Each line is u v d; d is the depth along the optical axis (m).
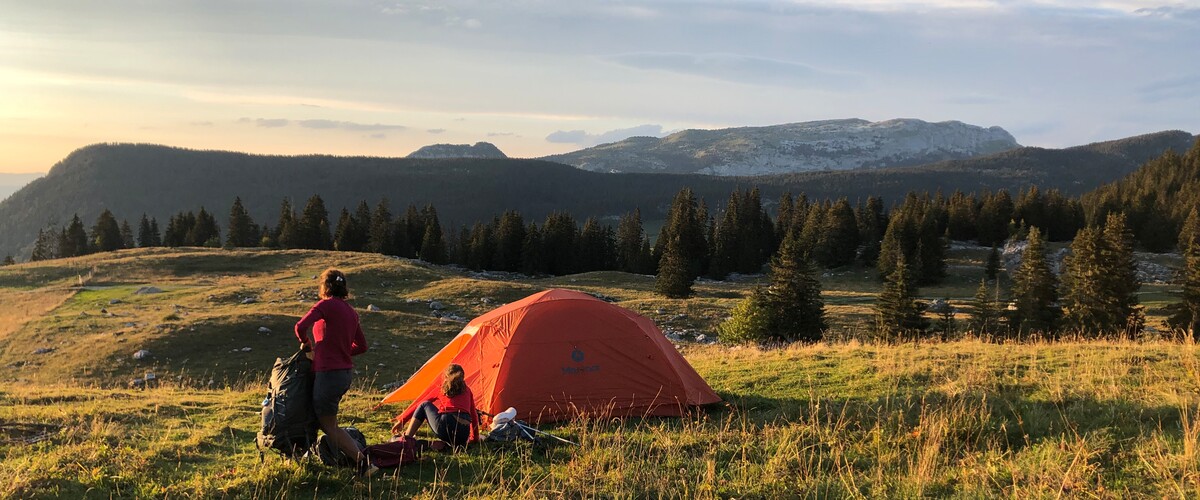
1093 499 5.25
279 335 31.66
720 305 51.56
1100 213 107.88
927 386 9.90
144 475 6.38
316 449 6.55
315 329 6.40
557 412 9.08
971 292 75.38
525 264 97.62
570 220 105.56
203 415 9.42
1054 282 45.00
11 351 29.84
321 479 6.38
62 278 55.16
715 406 9.73
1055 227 108.19
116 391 11.87
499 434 7.77
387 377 26.81
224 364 27.66
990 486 5.74
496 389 9.20
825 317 47.66
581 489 6.11
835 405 9.04
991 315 43.16
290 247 97.00
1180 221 94.81
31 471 6.18
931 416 7.41
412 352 31.16
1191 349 11.20
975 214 111.38
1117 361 10.50
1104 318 41.38
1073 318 42.78
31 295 46.53
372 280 54.62
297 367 6.49
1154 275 77.25
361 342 6.72
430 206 116.12
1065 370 10.28
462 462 7.05
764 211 110.81
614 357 9.56
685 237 97.75
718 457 7.03
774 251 108.44
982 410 7.68
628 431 8.32
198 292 47.28
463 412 7.54
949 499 5.54
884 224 108.12
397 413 9.92
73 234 102.81
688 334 41.12
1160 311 52.12
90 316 36.78
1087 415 7.46
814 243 98.25
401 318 37.91
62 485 6.03
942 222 112.00
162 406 9.85
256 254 67.12
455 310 45.06
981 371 10.27
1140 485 5.43
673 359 10.01
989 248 101.94
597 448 7.23
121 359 27.33
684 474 6.46
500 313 10.10
